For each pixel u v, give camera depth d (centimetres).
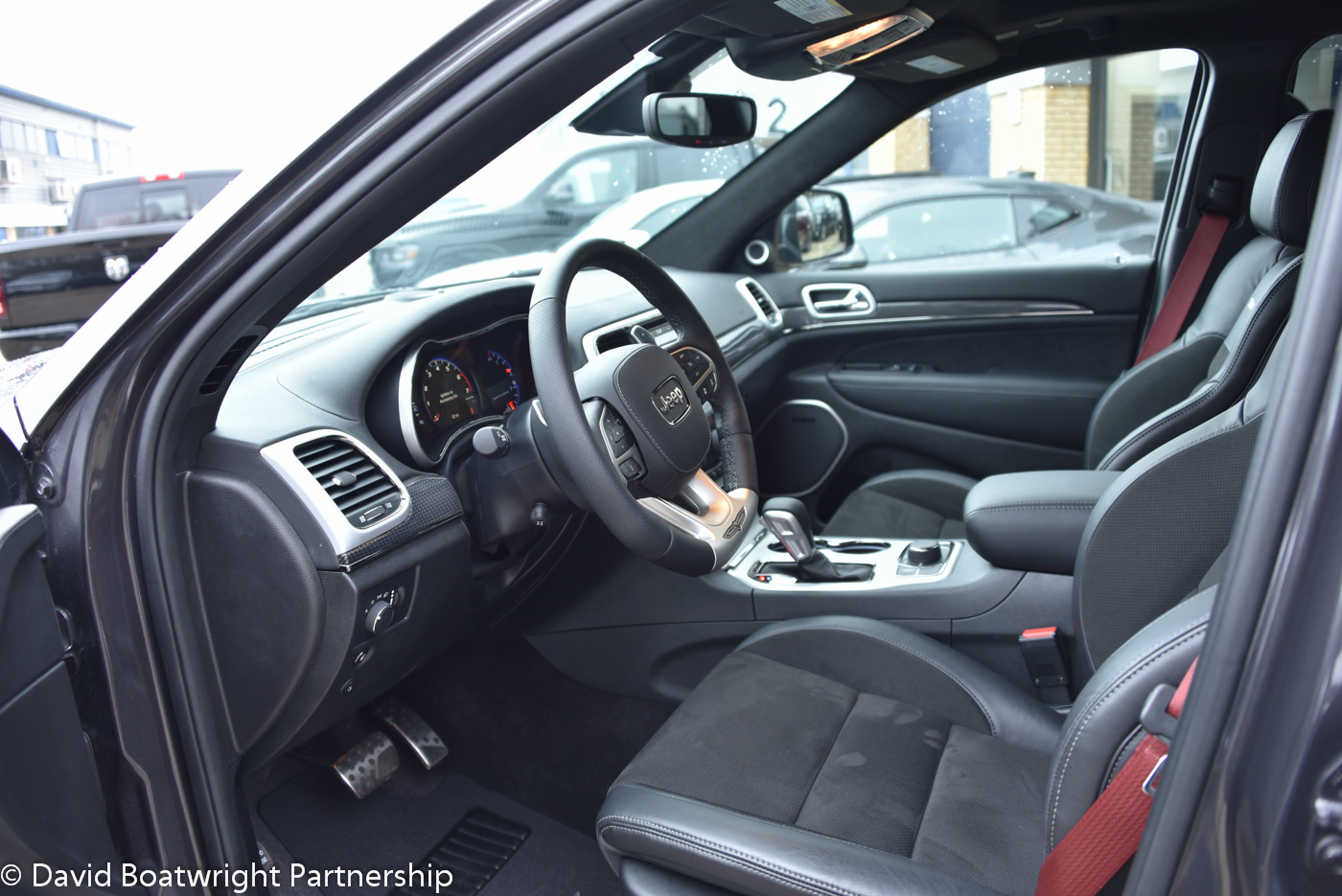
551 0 85
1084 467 241
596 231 266
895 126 244
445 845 174
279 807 180
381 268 248
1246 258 195
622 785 118
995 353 271
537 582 175
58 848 93
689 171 264
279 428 124
